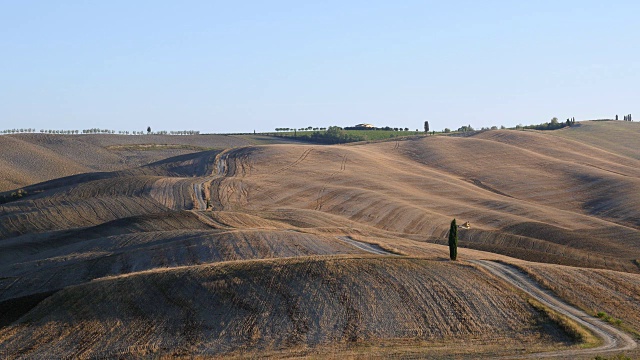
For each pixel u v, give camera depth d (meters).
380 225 102.88
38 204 112.94
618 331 44.31
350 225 95.88
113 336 45.28
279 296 49.94
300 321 46.44
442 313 47.09
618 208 121.62
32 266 67.56
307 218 97.69
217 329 45.81
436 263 56.62
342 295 49.78
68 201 113.44
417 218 106.19
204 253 65.56
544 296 51.16
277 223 92.00
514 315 46.81
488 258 62.88
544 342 42.19
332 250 66.94
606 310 48.72
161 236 74.75
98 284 53.47
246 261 56.72
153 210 107.69
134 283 53.19
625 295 52.09
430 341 42.97
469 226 100.50
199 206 109.75
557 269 57.81
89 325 46.97
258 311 48.00
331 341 43.41
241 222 88.19
